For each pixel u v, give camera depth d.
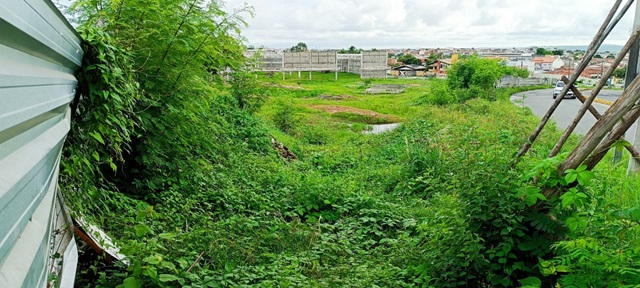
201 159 6.96
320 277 4.26
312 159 11.21
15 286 1.13
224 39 6.90
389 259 4.82
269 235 5.23
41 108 1.57
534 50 100.44
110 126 4.28
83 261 3.63
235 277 3.77
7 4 1.18
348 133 17.31
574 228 3.54
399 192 7.94
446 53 107.94
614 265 2.96
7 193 1.08
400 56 96.31
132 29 5.64
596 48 4.36
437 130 12.88
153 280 3.24
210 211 6.07
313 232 5.44
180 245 4.36
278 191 7.33
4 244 1.10
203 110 6.82
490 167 4.18
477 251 3.78
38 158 1.50
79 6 5.42
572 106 23.50
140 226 3.54
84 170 4.09
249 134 10.85
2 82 1.08
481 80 29.09
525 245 3.86
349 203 6.86
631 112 3.66
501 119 13.12
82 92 3.73
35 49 1.58
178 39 5.92
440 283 4.01
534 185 4.01
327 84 49.84
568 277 3.10
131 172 5.86
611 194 5.07
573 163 3.78
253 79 13.07
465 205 4.14
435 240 4.43
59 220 3.06
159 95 6.00
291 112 17.52
